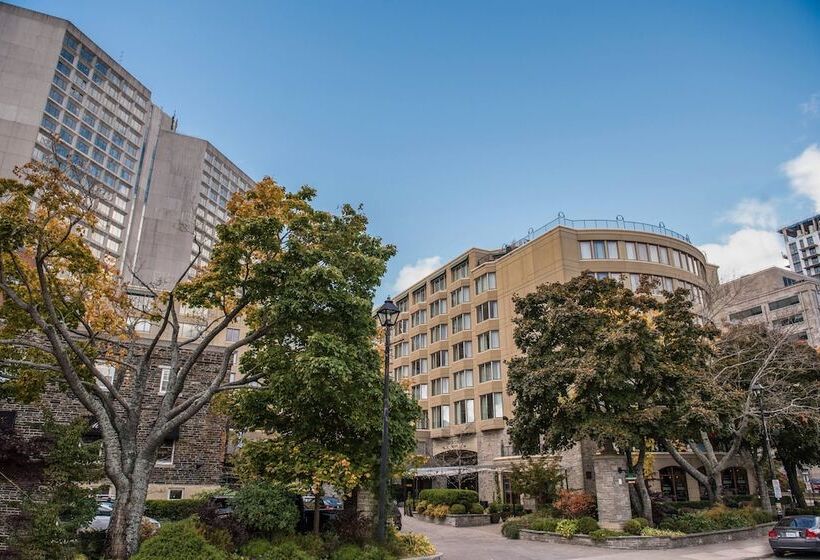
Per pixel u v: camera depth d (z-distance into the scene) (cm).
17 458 1476
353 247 1766
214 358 2628
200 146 11338
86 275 1675
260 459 1741
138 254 9956
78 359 1648
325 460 1617
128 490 1386
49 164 1551
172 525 1324
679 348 2397
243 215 1581
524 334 2641
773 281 7450
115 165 9756
